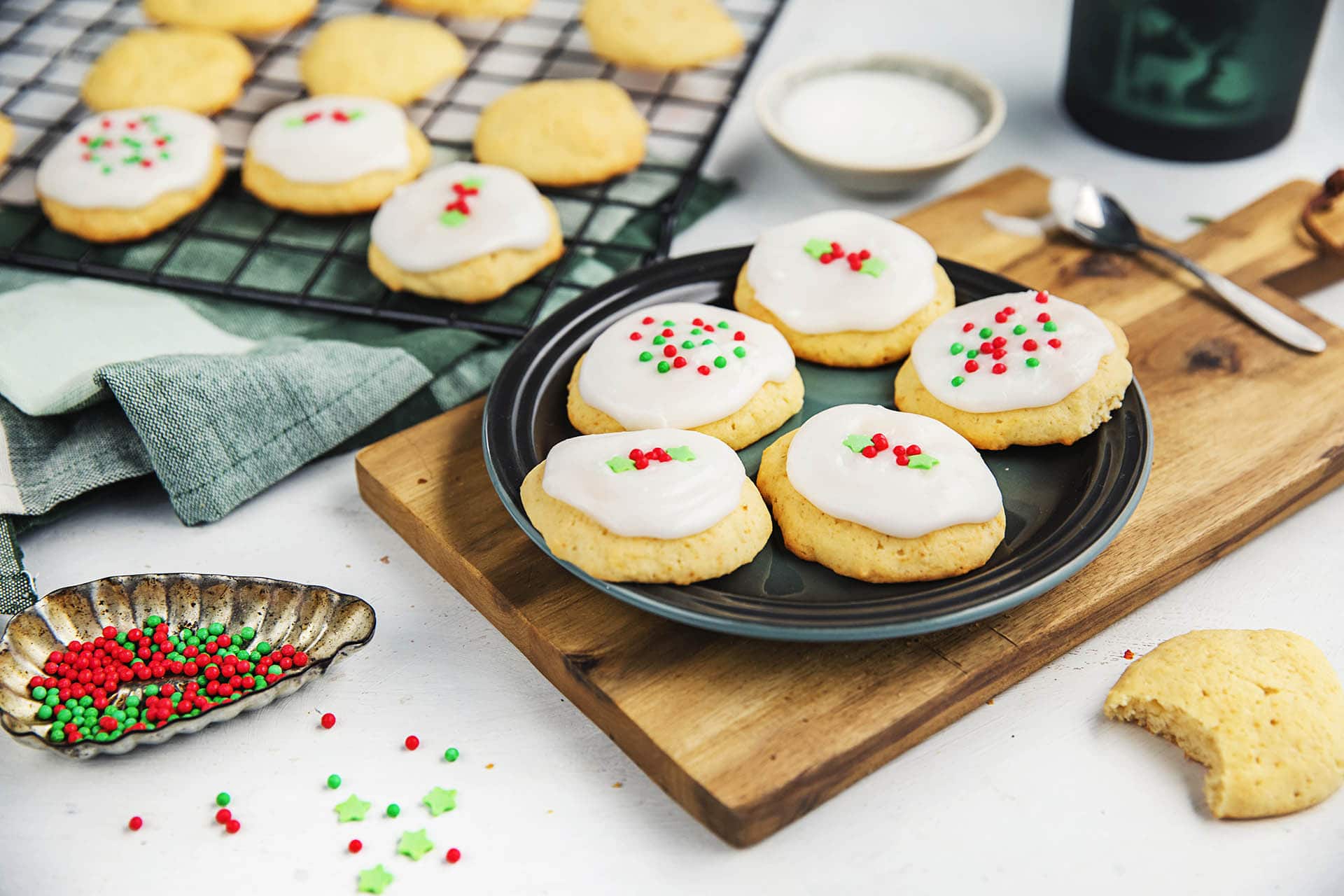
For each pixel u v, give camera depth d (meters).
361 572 0.56
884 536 0.51
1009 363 0.55
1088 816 0.49
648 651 0.51
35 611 0.52
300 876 0.48
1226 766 0.48
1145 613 0.54
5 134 0.69
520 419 0.55
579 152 0.68
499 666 0.53
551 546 0.51
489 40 0.77
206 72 0.71
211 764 0.50
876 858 0.48
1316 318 0.61
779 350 0.57
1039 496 0.54
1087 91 0.71
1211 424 0.58
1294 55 0.68
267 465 0.58
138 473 0.57
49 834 0.49
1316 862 0.48
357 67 0.72
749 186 0.70
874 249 0.60
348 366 0.59
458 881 0.48
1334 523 0.57
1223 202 0.69
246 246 0.66
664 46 0.72
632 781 0.50
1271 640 0.51
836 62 0.70
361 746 0.51
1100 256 0.64
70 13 0.79
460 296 0.62
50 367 0.57
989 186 0.68
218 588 0.53
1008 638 0.51
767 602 0.50
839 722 0.49
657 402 0.54
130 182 0.65
